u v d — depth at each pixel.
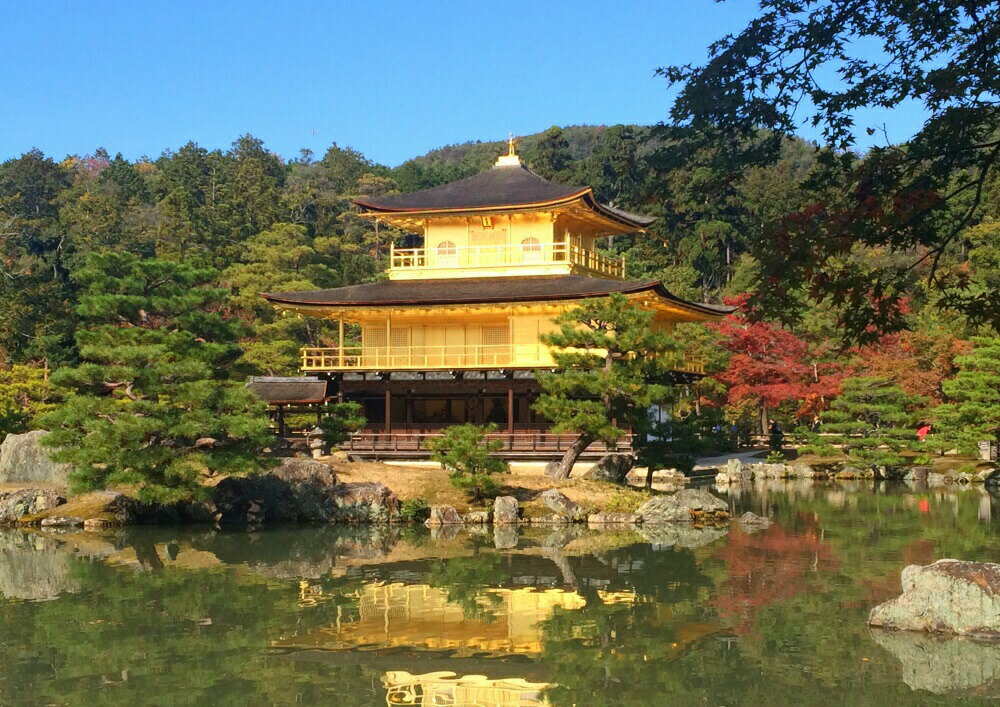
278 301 62.09
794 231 15.95
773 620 27.88
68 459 44.81
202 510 48.88
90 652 25.55
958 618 26.34
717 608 29.41
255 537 44.53
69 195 173.62
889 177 16.25
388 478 53.50
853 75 16.70
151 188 183.38
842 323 16.89
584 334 50.19
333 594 31.94
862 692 21.83
